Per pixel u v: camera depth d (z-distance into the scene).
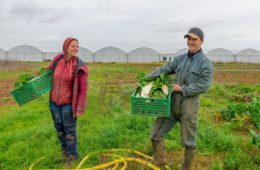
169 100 3.25
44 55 53.72
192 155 3.53
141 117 5.41
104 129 4.89
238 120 5.79
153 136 3.66
